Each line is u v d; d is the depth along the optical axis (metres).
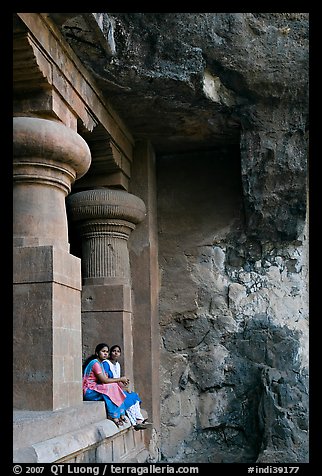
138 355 7.83
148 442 7.52
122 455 6.23
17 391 5.05
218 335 8.23
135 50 6.45
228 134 8.09
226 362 8.13
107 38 6.04
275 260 8.25
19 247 5.24
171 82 6.72
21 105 5.52
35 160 5.36
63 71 5.77
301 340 7.92
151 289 7.99
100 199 7.45
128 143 8.01
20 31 4.99
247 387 8.02
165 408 8.20
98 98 6.78
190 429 8.11
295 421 7.29
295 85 7.14
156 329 8.23
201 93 6.99
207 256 8.45
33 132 5.23
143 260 7.99
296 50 6.88
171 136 8.14
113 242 7.69
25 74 5.33
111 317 7.40
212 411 8.08
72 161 5.55
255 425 7.89
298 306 8.08
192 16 6.55
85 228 7.62
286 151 7.60
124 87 6.78
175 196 8.65
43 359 5.06
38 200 5.43
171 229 8.59
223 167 8.61
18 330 5.12
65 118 5.87
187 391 8.20
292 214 7.98
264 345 8.02
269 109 7.44
